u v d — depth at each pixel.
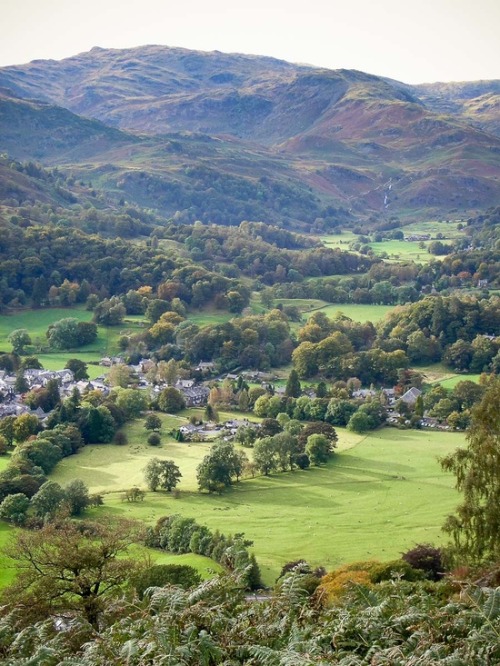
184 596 13.23
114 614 15.66
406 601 13.80
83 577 31.06
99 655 11.98
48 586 30.02
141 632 12.90
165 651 11.55
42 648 11.62
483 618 11.91
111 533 34.91
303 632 12.31
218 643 12.20
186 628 12.47
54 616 26.97
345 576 40.91
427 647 11.58
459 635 12.20
